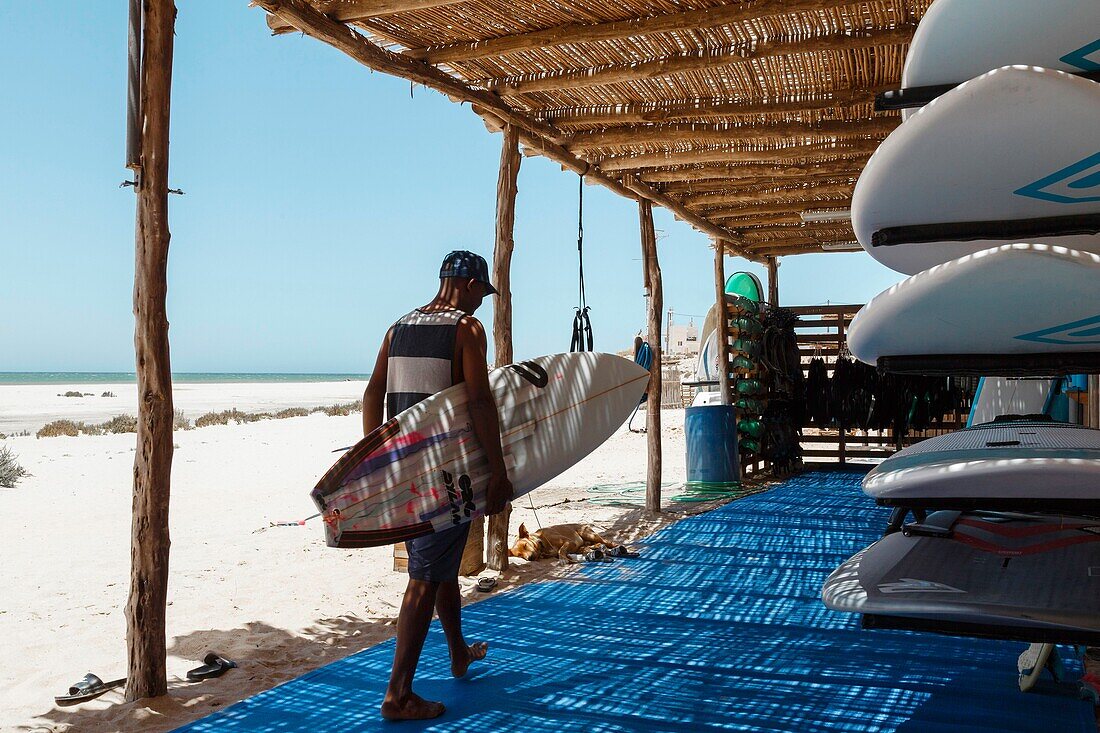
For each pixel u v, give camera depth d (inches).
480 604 184.4
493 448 124.6
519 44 192.5
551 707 122.6
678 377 1081.4
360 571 226.5
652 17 184.9
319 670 140.8
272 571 227.6
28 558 254.2
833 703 122.1
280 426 943.0
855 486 398.6
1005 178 101.6
